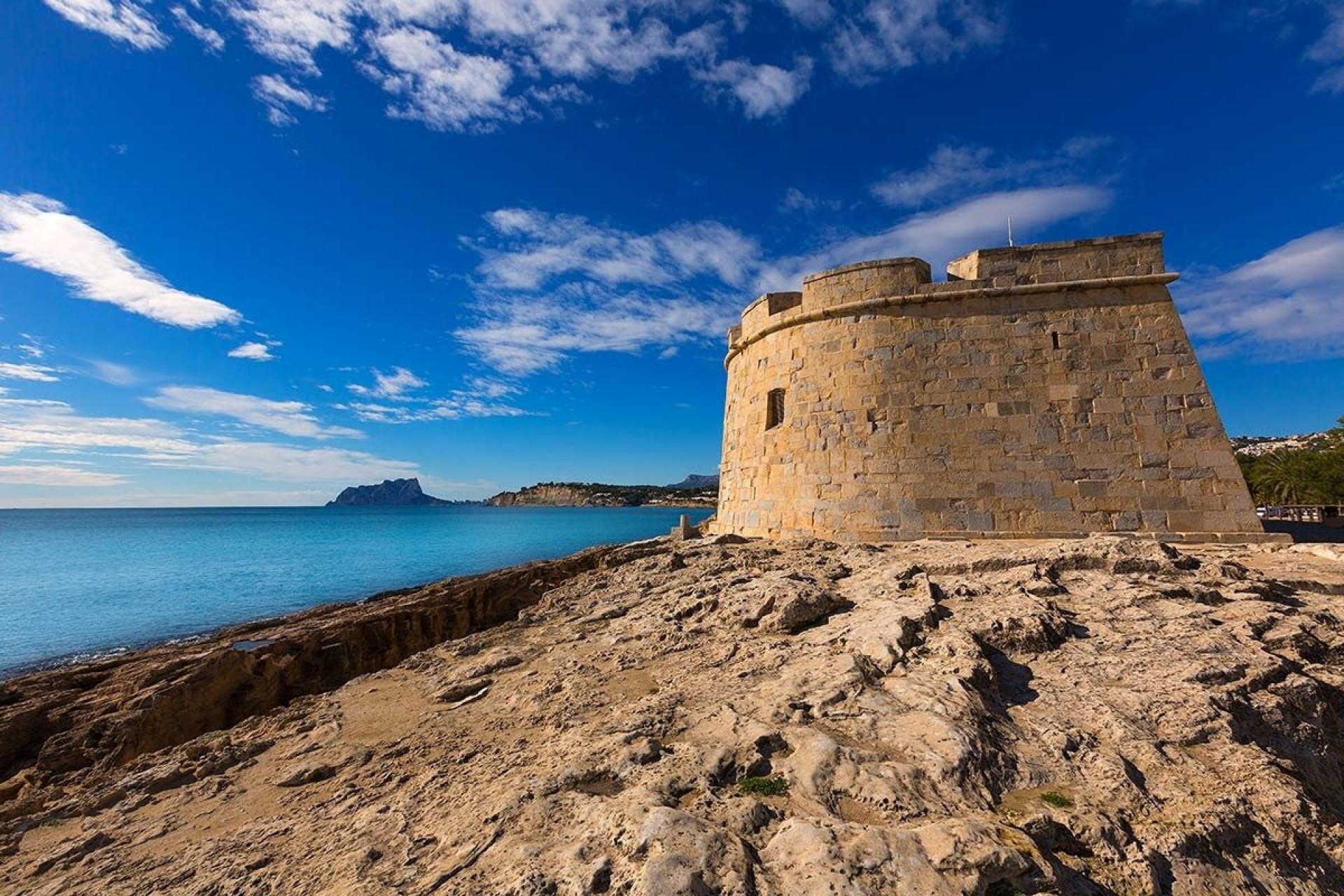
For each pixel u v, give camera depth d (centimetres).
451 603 1927
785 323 2073
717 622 1053
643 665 923
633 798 481
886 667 735
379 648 1728
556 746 659
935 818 463
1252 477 6600
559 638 1138
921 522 1716
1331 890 491
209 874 516
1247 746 605
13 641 2867
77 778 1134
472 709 873
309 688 1557
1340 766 688
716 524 2509
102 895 514
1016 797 514
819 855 401
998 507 1677
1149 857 454
